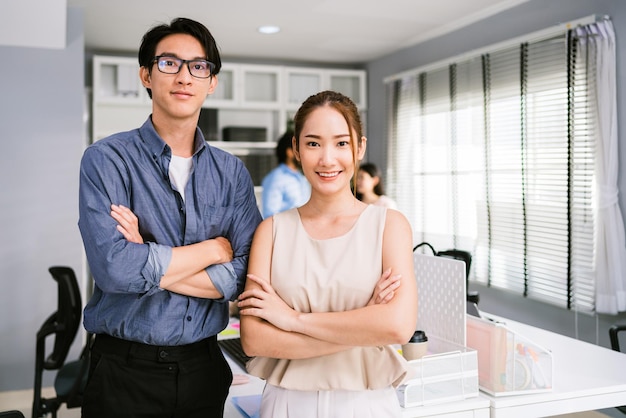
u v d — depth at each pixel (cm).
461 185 465
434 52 499
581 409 179
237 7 404
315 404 139
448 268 190
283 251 146
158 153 148
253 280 145
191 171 153
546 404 175
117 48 531
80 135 404
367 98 609
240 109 571
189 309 148
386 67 573
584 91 353
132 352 145
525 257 399
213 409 156
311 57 584
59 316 294
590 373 196
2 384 395
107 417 146
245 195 163
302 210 151
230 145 544
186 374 149
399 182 546
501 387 173
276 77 569
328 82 586
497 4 409
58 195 402
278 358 143
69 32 400
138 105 523
